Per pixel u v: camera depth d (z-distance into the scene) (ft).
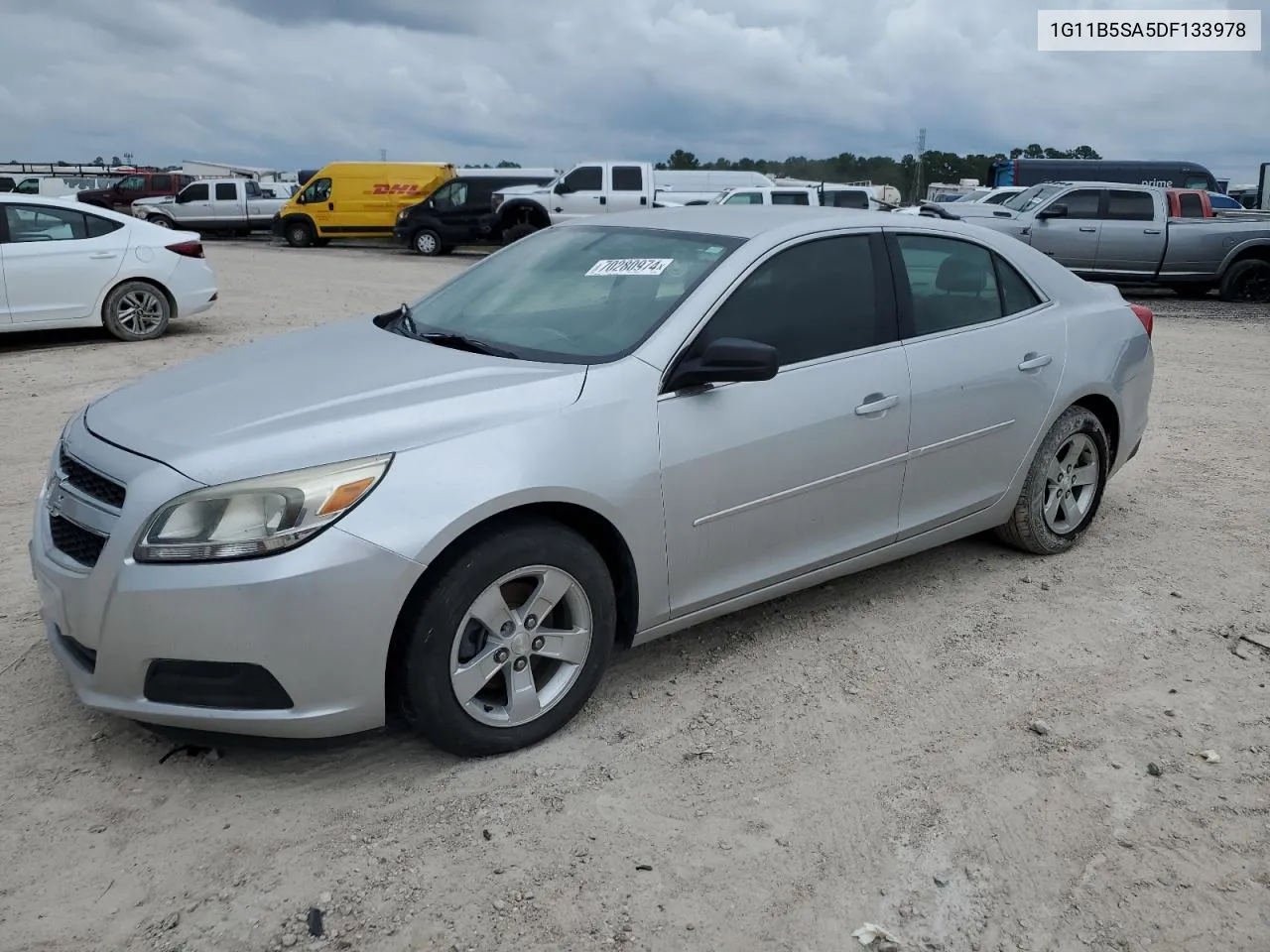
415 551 9.24
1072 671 12.44
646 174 82.79
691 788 9.96
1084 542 16.65
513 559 9.86
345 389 10.59
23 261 32.42
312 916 8.17
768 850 9.11
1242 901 8.61
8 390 27.04
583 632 10.62
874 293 13.14
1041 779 10.23
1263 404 27.40
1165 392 28.89
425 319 13.38
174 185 129.49
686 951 7.95
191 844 9.03
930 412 13.35
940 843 9.25
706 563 11.60
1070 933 8.23
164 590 8.93
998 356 14.23
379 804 9.62
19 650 12.32
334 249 94.27
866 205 78.18
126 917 8.16
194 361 12.60
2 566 14.84
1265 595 14.70
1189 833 9.45
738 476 11.53
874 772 10.32
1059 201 55.42
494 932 8.07
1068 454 15.75
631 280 12.35
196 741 9.87
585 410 10.48
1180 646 13.15
